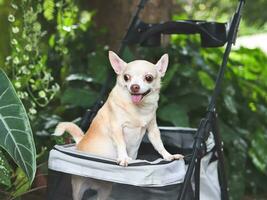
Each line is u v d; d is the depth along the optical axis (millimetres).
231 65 3283
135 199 1852
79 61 3152
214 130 2141
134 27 2414
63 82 2967
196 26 2250
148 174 1829
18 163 1860
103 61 2945
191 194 1970
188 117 2904
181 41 3320
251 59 3371
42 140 2666
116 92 1985
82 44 3236
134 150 2023
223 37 2266
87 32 3271
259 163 3092
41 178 2488
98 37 3307
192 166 1926
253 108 3301
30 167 1866
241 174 2928
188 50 3193
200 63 3164
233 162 2941
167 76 2891
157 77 1982
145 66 1951
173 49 3125
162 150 2008
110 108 1988
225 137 2961
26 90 2678
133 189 1845
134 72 1936
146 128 2041
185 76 2996
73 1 2922
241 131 3143
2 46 3131
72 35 3057
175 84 3008
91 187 1896
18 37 2551
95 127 2012
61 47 2844
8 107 1923
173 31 2336
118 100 1973
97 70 2922
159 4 3184
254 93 3350
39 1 2676
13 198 2244
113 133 1963
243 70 3387
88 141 2006
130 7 3258
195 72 3035
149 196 1849
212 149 2201
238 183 2906
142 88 1911
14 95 1941
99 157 1868
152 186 1840
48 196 1952
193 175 1991
